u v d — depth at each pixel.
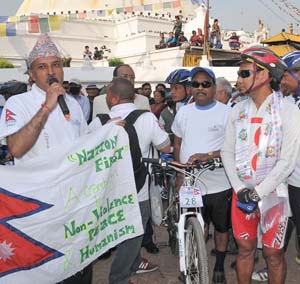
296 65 3.91
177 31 20.59
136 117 3.69
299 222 3.66
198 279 3.39
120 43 25.02
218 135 4.00
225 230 4.11
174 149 4.31
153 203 3.86
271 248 3.30
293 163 3.15
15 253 2.87
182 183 3.75
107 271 4.73
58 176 2.94
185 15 28.88
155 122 3.76
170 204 4.05
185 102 5.94
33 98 2.99
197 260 3.40
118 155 3.20
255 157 3.24
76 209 2.99
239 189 3.28
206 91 3.99
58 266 2.98
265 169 3.23
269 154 3.20
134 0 27.30
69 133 3.05
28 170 2.87
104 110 5.86
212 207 4.05
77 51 24.16
